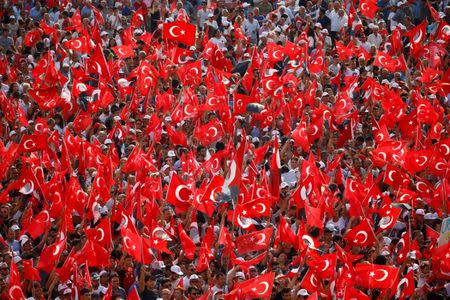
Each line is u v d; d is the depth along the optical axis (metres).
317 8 70.94
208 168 47.75
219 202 44.03
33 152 48.22
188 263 41.00
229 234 40.84
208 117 54.56
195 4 75.00
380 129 52.06
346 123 54.91
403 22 71.44
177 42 63.34
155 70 56.72
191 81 57.38
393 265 42.22
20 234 43.06
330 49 65.81
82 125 53.22
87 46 61.72
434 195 45.56
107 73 57.16
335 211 45.78
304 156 51.97
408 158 48.78
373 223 45.72
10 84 58.56
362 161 50.94
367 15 67.75
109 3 72.38
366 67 62.62
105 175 45.59
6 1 69.50
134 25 67.19
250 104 52.69
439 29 66.06
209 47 60.62
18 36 67.38
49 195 44.53
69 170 46.88
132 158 46.66
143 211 44.50
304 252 39.53
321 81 61.44
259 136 54.62
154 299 39.88
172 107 55.28
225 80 58.12
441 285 40.50
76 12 65.31
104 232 40.00
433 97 58.34
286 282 39.53
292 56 60.78
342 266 41.88
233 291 36.88
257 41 69.94
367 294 39.59
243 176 47.25
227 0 72.12
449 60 64.31
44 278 41.38
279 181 46.03
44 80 56.69
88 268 40.06
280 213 45.28
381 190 50.03
